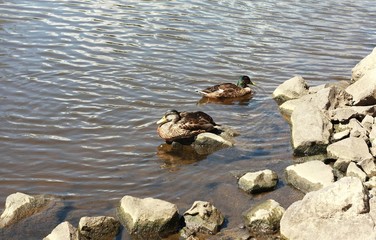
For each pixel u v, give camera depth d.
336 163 12.77
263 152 14.07
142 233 10.45
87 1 27.19
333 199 9.87
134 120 15.69
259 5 28.11
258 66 20.36
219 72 19.61
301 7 28.27
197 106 17.02
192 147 14.37
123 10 26.05
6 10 25.05
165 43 22.02
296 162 13.43
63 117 15.66
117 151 14.02
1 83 17.66
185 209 11.39
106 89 17.61
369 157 12.75
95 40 21.94
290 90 17.53
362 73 18.61
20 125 15.10
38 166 13.17
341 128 14.52
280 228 10.34
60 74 18.56
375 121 14.55
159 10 26.33
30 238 10.46
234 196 11.88
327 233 9.73
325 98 15.45
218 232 10.52
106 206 11.55
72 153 13.82
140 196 11.98
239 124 15.88
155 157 13.81
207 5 27.56
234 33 23.64
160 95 17.48
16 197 11.30
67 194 12.02
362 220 9.61
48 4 26.34
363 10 28.42
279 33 24.00
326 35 24.17
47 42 21.44
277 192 11.99
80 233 10.25
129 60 20.09
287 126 15.76
